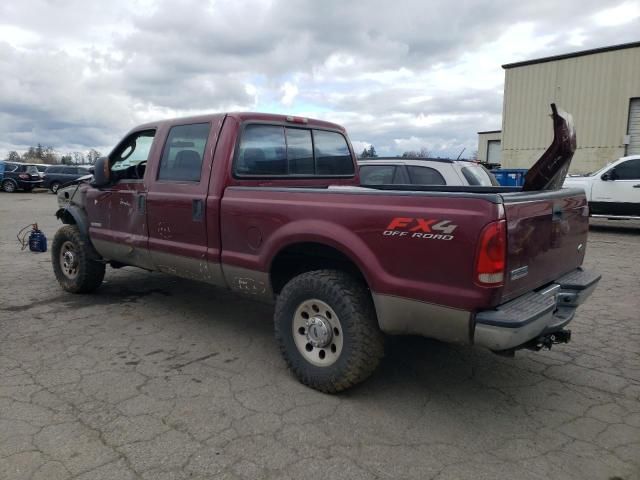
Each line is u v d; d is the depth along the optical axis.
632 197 12.28
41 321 5.12
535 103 22.80
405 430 3.14
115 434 3.03
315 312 3.62
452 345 4.58
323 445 2.95
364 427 3.16
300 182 4.88
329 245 3.46
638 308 5.81
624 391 3.72
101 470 2.68
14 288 6.44
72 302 5.81
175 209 4.55
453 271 2.91
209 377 3.86
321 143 5.19
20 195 28.22
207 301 5.92
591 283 3.71
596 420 3.30
